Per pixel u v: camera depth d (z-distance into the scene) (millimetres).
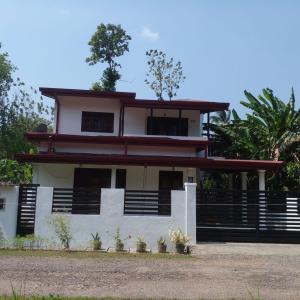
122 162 20047
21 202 15688
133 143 22094
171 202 15883
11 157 41781
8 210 15375
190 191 15914
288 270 10828
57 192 15938
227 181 28438
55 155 19875
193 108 24000
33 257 12266
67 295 7969
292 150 27641
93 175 21594
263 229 16672
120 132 24125
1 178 25828
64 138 21875
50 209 15484
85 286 8789
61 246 15125
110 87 44812
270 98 29109
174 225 15711
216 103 24000
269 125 28312
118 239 15094
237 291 8492
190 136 24609
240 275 10141
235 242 16484
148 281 9359
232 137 28688
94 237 15422
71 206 15891
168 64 49281
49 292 8180
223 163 20297
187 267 11148
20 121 45188
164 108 24156
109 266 11062
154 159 20094
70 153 21297
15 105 45156
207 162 20250
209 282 9328
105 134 24656
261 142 28359
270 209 16812
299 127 27781
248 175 26469
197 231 16562
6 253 13000
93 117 24938
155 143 22125
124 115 24828
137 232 15594
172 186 21734
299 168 26562
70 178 21453
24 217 15617
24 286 8633
